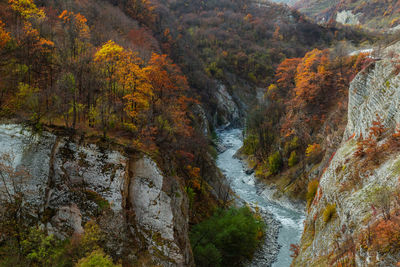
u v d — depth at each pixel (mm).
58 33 50438
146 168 31172
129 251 28812
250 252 42281
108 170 29578
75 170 29047
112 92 36969
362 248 20750
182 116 57531
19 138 27281
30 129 27938
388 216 20328
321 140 64438
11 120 27984
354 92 41750
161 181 31016
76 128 30125
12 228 25250
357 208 24719
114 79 37406
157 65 52875
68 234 27562
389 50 54219
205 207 46875
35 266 24469
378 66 36812
